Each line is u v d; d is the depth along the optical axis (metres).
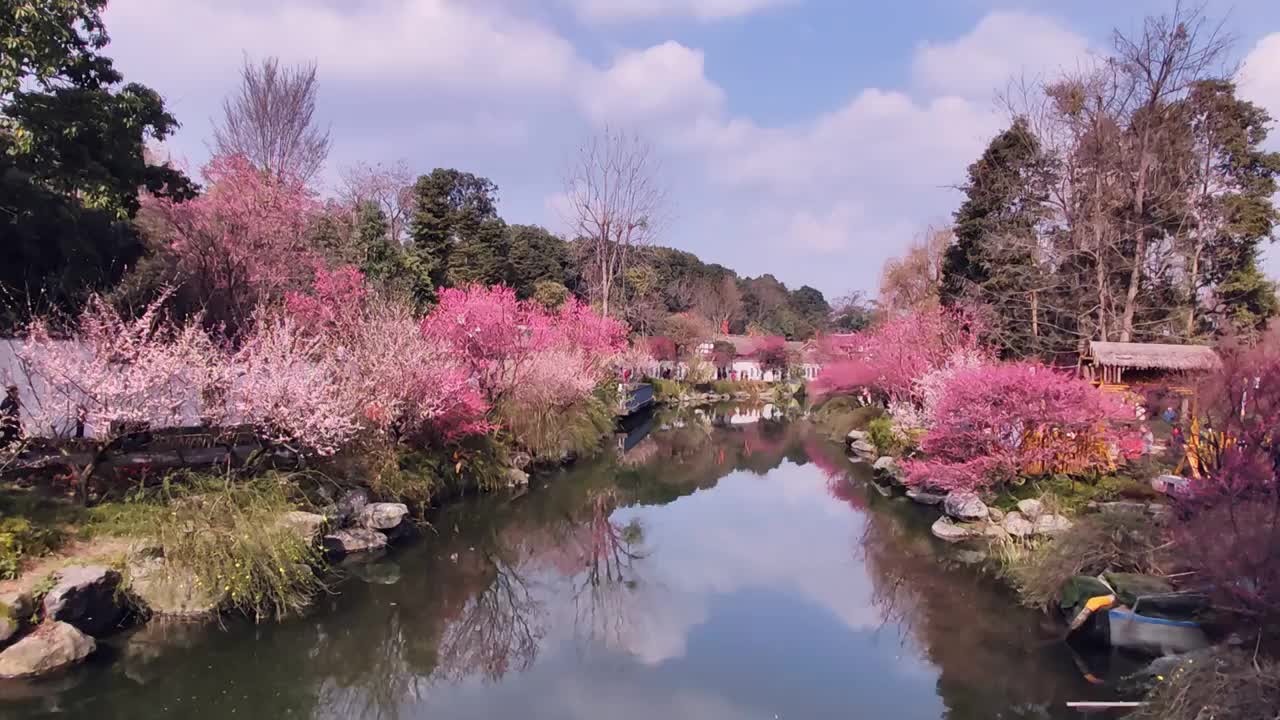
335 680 7.97
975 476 12.89
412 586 10.86
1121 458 13.07
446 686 7.90
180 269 17.05
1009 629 8.99
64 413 9.02
